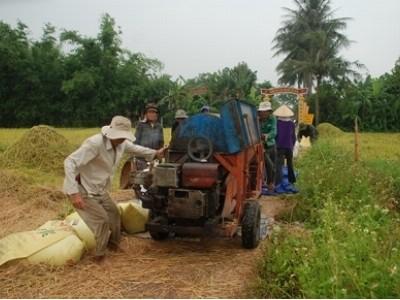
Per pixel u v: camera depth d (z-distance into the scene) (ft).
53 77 159.74
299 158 47.34
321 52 157.58
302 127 65.98
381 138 95.20
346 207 22.63
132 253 19.99
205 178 19.08
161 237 21.66
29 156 43.16
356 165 31.17
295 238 18.45
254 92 143.95
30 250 17.85
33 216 26.43
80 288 16.38
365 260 14.44
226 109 20.42
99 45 163.43
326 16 162.91
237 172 20.40
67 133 91.35
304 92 88.99
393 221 20.10
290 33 165.27
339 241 16.10
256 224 20.72
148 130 28.17
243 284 16.72
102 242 18.86
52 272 17.43
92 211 18.66
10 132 93.45
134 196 31.81
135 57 168.76
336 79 159.43
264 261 17.44
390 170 32.86
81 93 159.43
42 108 159.84
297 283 15.26
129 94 161.38
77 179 18.79
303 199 26.96
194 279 17.26
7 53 154.10
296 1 164.45
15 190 31.63
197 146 20.22
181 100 105.91
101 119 162.20
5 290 16.07
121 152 19.48
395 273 13.15
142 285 16.72
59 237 18.54
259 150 26.30
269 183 33.06
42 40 166.91
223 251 20.45
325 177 28.27
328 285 13.20
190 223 19.84
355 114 152.05
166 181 19.01
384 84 155.63
